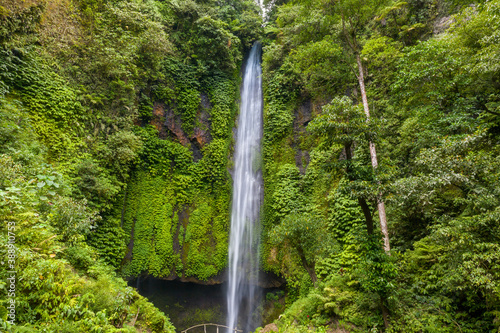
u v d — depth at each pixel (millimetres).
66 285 4750
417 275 7973
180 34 17375
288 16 17906
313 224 9492
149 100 15148
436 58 8914
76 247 7285
